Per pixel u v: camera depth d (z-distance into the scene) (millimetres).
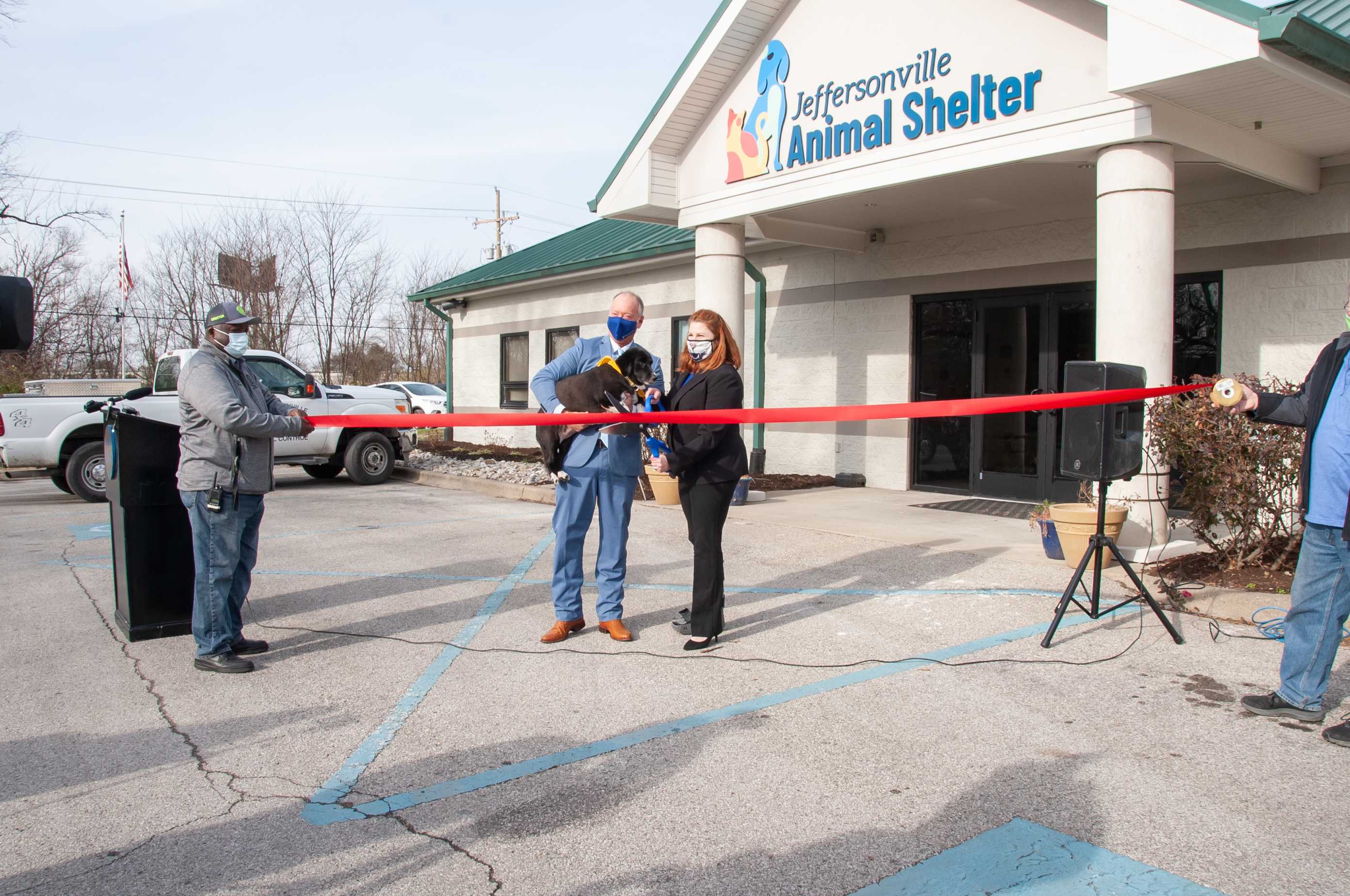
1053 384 10289
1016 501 10680
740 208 10094
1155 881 2893
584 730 4164
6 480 16594
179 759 3930
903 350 11734
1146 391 4832
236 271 34062
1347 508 3875
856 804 3426
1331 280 8117
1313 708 4141
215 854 3133
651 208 10883
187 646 5555
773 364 13414
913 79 8320
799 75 9367
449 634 5727
